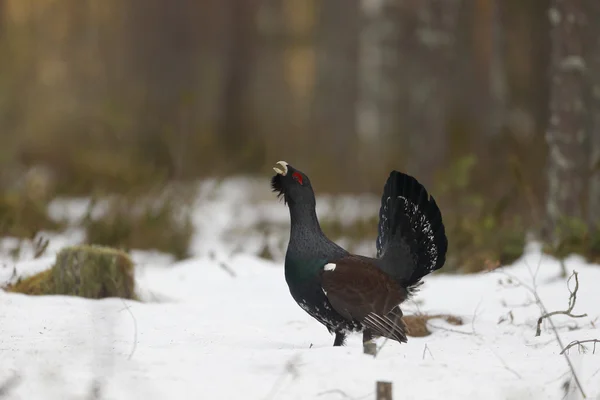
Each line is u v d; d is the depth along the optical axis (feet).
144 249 134.51
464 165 129.49
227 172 210.38
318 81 387.34
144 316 76.02
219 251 133.39
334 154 292.40
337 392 50.34
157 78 385.50
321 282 63.05
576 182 117.91
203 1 388.78
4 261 103.19
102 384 50.93
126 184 168.76
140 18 398.83
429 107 186.91
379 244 68.49
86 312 75.61
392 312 63.57
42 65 277.64
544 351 64.54
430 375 54.19
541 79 238.48
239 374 53.47
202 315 79.51
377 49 251.39
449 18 187.21
